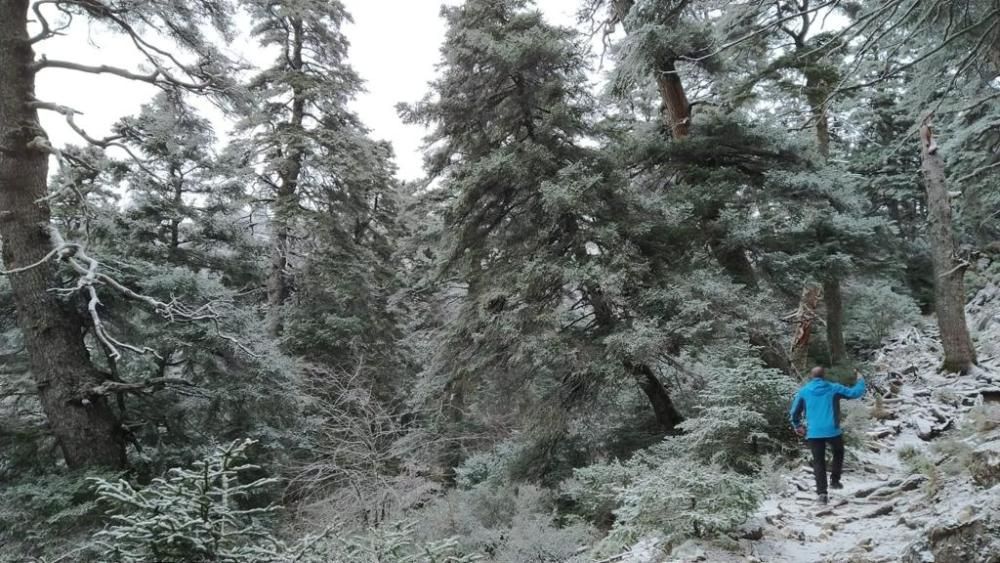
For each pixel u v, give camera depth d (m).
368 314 18.69
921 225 24.30
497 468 12.46
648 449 9.91
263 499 10.66
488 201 11.94
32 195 9.80
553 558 7.51
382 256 22.36
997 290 17.56
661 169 13.52
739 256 12.33
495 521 9.70
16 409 11.02
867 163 22.19
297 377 12.46
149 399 11.15
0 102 9.58
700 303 9.48
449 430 13.87
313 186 18.77
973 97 7.33
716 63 11.90
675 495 5.16
